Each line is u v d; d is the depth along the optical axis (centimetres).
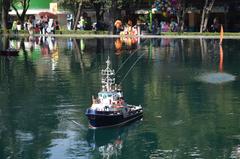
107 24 10519
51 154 2591
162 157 2531
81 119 3164
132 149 2645
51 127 3011
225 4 10269
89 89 4050
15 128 3011
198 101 3628
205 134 2850
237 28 10300
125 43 8112
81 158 2541
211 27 10131
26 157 2556
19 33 10331
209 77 4619
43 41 8600
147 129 2950
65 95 3831
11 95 3862
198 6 10206
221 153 2566
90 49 7156
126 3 9906
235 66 5303
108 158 2530
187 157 2523
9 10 11025
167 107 3453
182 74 4797
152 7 10131
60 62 5709
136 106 3281
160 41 8431
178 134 2872
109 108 2909
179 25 9750
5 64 5566
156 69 5131
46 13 10856
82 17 10619
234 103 3562
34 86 4216
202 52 6644
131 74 4812
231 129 2950
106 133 2880
